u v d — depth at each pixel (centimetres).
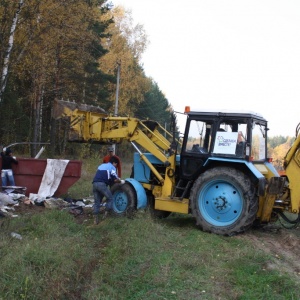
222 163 812
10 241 650
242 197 759
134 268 581
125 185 907
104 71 3005
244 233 789
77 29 1777
